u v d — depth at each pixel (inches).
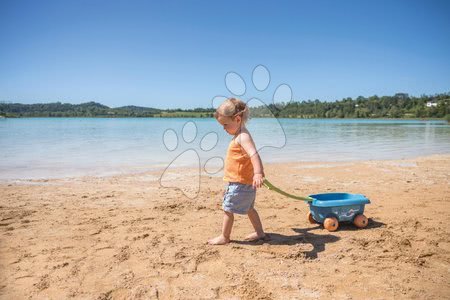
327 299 95.8
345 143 639.1
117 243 138.5
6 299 96.0
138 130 1031.0
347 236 147.6
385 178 294.0
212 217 177.9
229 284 104.3
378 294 98.8
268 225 164.6
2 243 137.9
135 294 98.4
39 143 582.9
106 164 357.7
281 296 97.3
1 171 312.8
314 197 167.9
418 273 112.3
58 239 143.1
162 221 169.8
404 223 164.1
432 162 392.2
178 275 110.3
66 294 98.8
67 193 231.1
